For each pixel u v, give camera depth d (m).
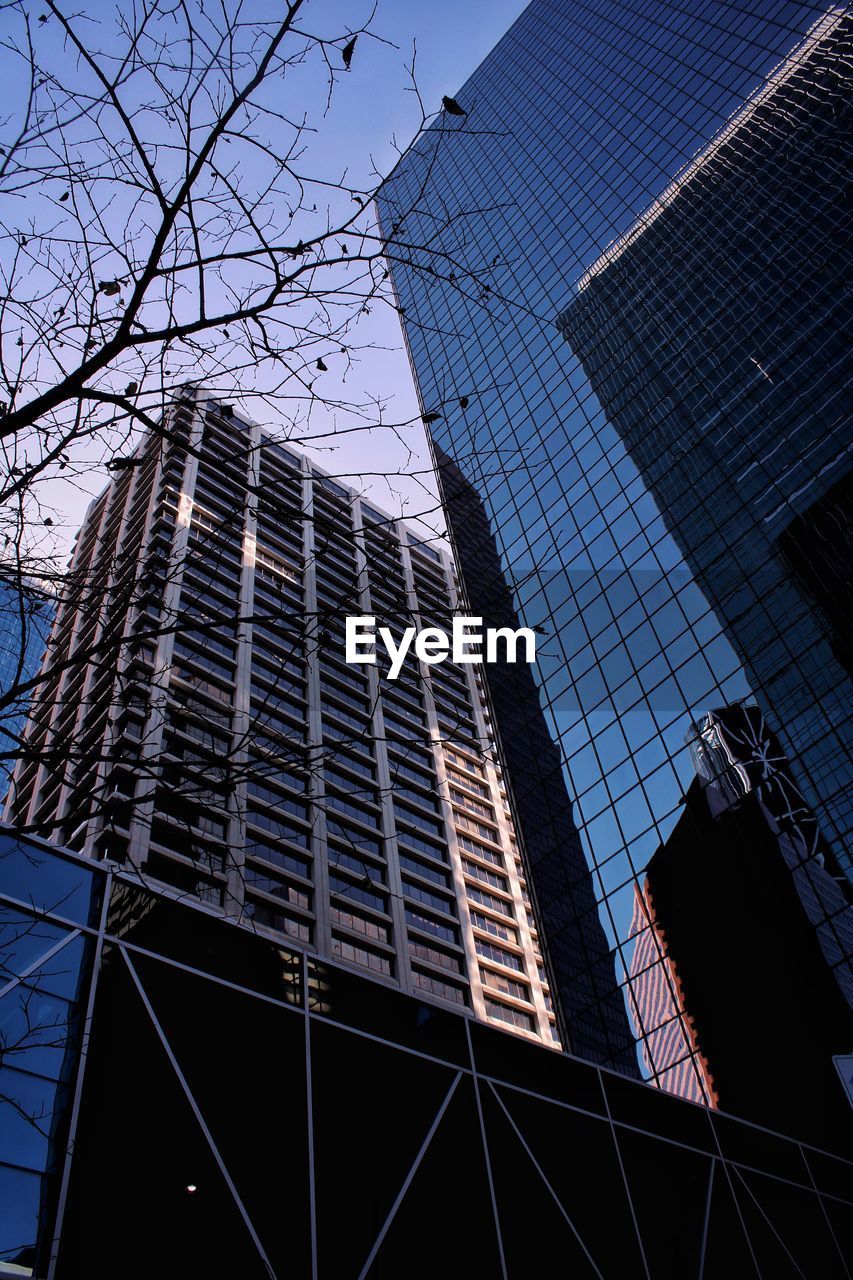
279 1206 18.70
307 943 67.44
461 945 81.31
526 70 116.38
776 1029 41.06
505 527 74.50
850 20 71.00
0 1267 14.73
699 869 48.09
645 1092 29.95
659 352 70.81
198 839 8.49
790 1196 30.00
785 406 58.69
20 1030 17.50
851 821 42.28
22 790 73.19
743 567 54.56
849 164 65.06
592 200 89.19
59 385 7.43
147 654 71.69
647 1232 25.28
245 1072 20.42
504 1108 25.39
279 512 9.13
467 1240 21.38
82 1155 16.72
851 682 45.22
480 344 91.19
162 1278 16.19
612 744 56.38
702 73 85.69
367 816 83.06
